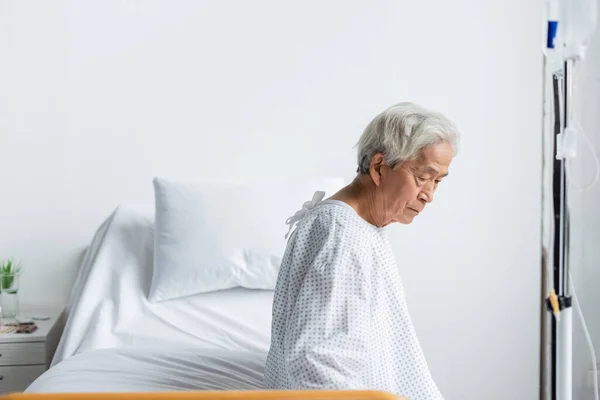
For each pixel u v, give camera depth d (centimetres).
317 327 142
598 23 239
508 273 342
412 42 333
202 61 322
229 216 285
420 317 339
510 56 337
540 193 339
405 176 157
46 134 315
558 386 173
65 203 318
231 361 202
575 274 250
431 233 338
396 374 160
